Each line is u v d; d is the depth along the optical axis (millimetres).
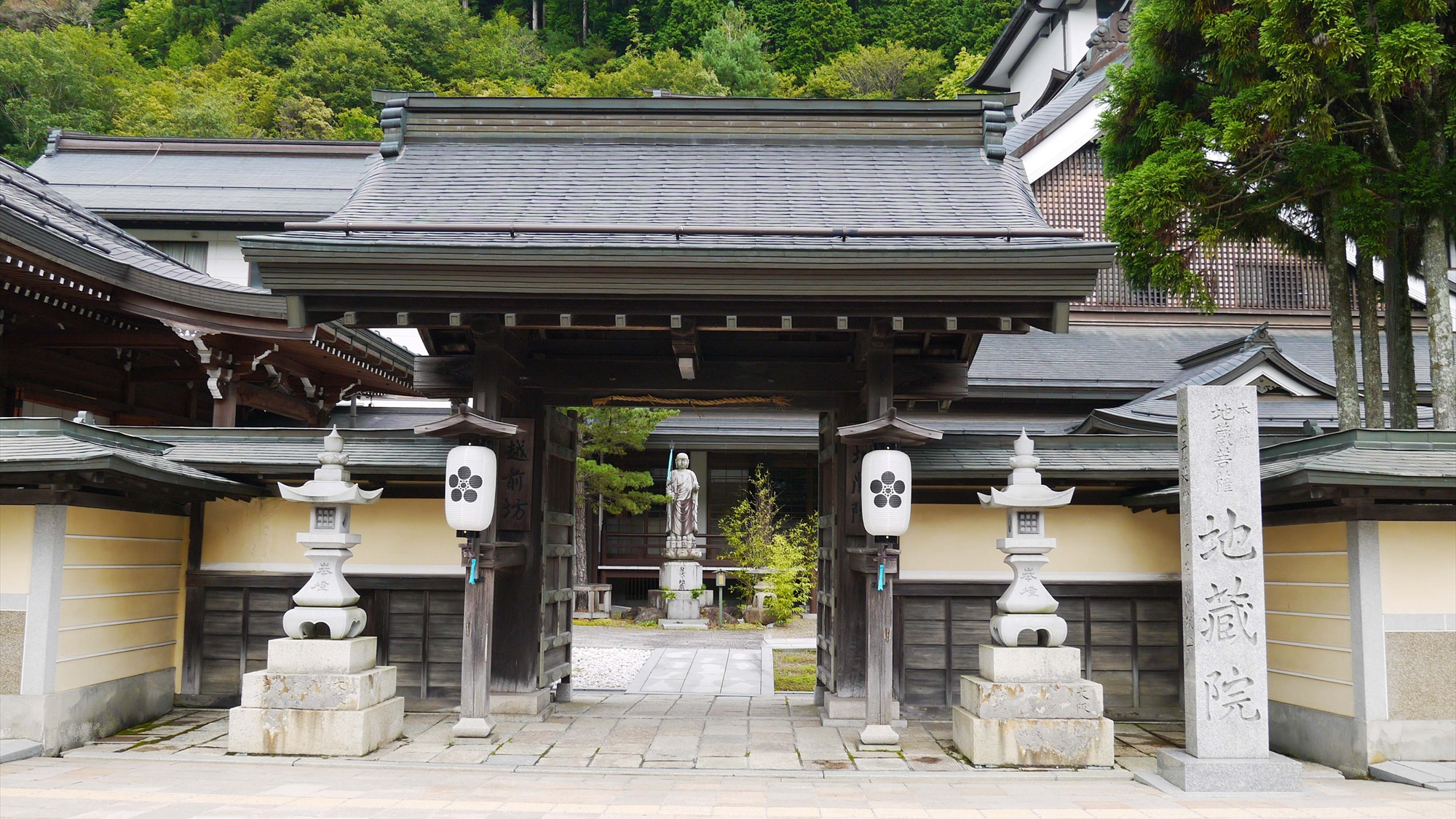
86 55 36250
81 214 13133
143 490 8438
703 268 7492
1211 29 9172
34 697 7430
